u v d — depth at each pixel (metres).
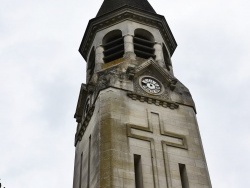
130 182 29.94
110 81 37.75
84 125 39.94
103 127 33.66
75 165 40.09
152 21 47.91
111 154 31.22
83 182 35.34
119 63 41.44
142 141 33.47
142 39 45.91
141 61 42.03
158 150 33.28
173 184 31.19
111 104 35.56
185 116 37.62
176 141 34.84
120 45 44.50
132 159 31.72
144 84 38.97
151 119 35.81
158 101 37.62
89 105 39.84
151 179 30.92
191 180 32.22
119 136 33.03
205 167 33.66
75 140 42.56
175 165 32.78
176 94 39.47
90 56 47.59
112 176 29.77
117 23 47.09
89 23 48.25
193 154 34.31
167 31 49.00
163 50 46.94
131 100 36.69
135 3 50.72
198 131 36.84
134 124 34.59
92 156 34.00
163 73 40.47
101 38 46.22
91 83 40.72
